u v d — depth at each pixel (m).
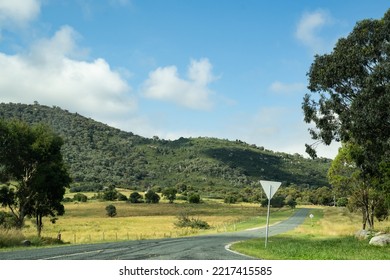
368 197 39.12
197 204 155.12
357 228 44.66
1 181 43.44
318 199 189.75
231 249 19.16
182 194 194.88
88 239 36.47
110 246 20.05
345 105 25.53
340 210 122.62
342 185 39.25
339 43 24.89
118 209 126.62
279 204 162.38
